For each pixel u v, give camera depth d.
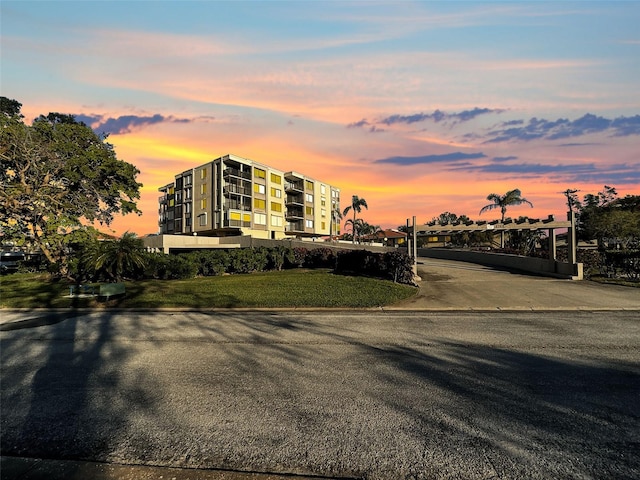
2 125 18.70
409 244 16.75
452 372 4.48
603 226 27.80
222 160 48.09
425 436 2.92
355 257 16.62
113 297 11.47
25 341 6.43
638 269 13.77
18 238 19.64
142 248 16.20
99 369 4.77
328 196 67.62
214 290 12.37
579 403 3.51
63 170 20.52
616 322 7.38
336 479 2.41
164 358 5.24
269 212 53.53
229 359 5.14
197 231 51.53
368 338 6.30
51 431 3.10
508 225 16.34
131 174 22.81
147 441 2.92
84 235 19.86
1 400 3.78
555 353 5.27
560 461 2.55
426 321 7.77
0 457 2.71
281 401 3.65
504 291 11.83
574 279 14.46
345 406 3.51
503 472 2.44
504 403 3.53
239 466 2.56
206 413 3.40
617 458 2.57
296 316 8.49
